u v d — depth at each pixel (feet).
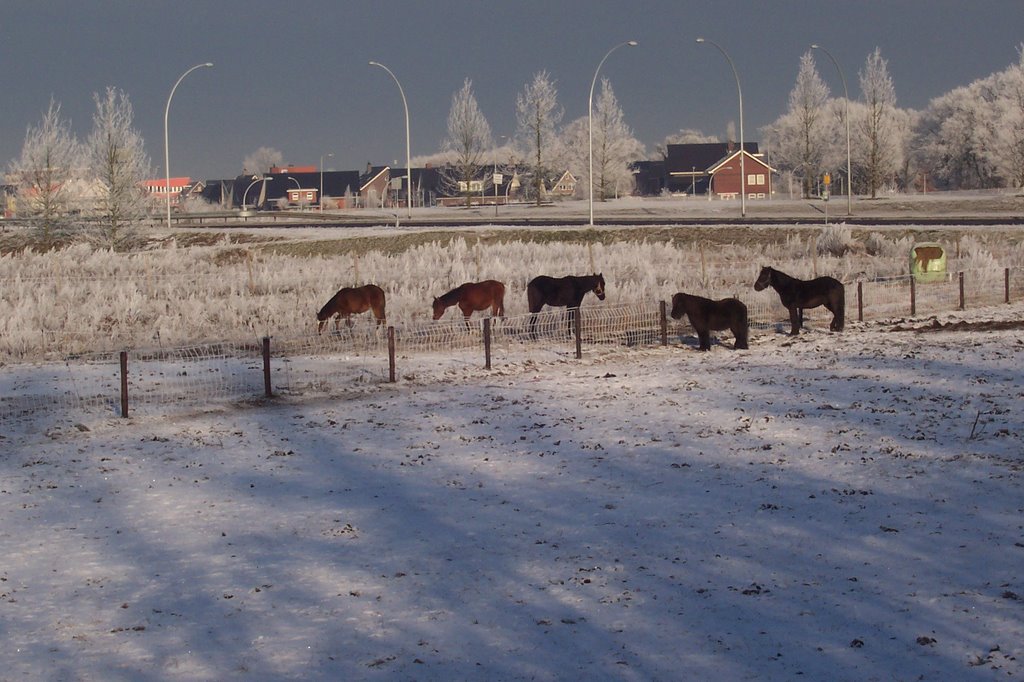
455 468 48.37
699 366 75.20
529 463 48.83
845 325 96.99
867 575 32.58
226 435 56.54
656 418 57.36
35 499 44.60
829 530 37.22
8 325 92.27
